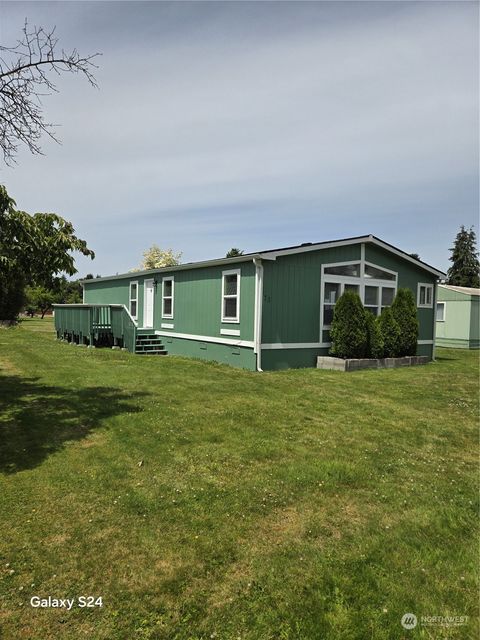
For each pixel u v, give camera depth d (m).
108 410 5.89
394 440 5.01
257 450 4.51
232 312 11.31
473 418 6.12
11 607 2.19
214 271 11.94
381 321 12.06
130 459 4.17
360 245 12.28
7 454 4.23
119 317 14.05
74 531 2.88
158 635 2.04
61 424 5.21
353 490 3.64
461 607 2.26
